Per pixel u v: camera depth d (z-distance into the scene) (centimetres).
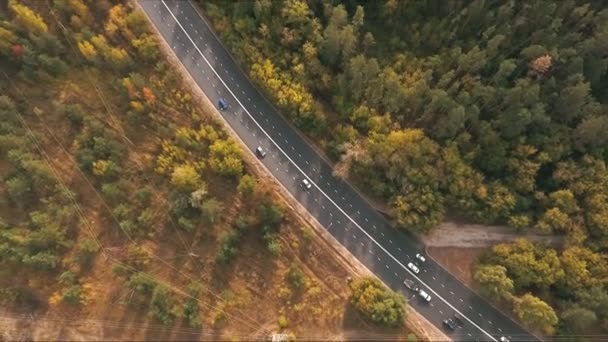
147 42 12150
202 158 12006
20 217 12494
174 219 12106
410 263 11850
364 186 12106
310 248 11856
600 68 11338
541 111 11069
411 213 11406
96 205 12419
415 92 11356
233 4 12381
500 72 11225
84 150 12219
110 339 11962
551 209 11319
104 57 12188
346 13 11519
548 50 11419
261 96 12638
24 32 12406
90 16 12488
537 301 10712
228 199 12044
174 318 11744
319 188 12212
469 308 11638
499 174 11831
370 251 11919
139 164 12300
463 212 11731
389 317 10844
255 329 11550
